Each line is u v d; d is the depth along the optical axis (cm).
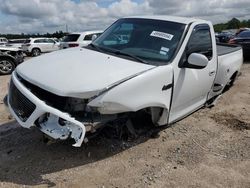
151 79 395
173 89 441
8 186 346
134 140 457
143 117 450
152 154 430
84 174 373
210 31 543
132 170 389
